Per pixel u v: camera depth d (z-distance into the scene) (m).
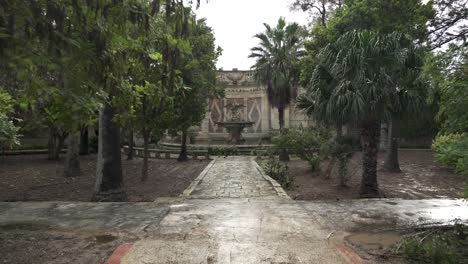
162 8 5.11
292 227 5.37
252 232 5.09
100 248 4.36
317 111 9.29
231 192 9.54
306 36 23.95
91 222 5.70
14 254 4.10
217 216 6.09
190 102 14.88
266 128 31.97
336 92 8.25
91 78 3.72
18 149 23.61
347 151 10.98
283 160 19.09
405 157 21.45
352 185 11.45
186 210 6.58
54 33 3.02
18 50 2.95
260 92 32.56
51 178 13.18
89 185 11.49
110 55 3.90
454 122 4.18
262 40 23.31
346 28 13.02
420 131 26.36
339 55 8.61
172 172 15.10
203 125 32.97
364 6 12.52
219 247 4.38
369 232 5.13
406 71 8.44
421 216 6.08
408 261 3.93
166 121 11.41
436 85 4.54
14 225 5.57
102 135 8.28
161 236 4.88
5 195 9.71
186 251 4.22
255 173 13.95
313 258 3.99
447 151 4.14
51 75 3.61
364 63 8.20
